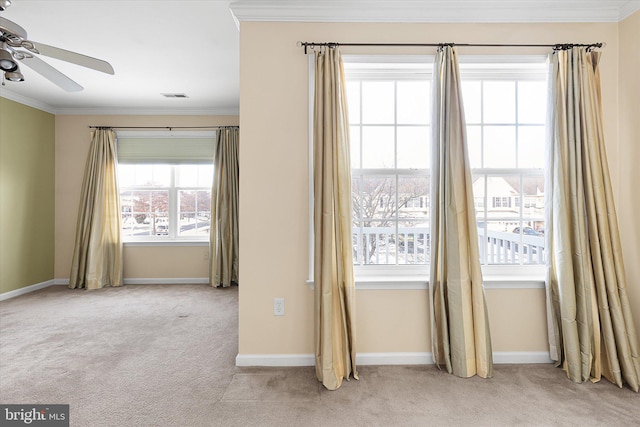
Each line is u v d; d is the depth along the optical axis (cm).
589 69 221
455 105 223
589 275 211
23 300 399
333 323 216
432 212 227
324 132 219
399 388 204
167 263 488
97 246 459
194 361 240
